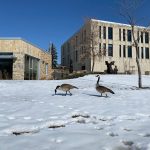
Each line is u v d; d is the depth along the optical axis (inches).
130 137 287.0
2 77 1508.4
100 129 328.5
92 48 2402.8
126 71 2669.8
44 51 1987.0
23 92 797.9
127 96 721.0
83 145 258.1
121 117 407.8
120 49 2714.1
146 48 2815.0
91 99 637.9
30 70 1685.5
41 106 508.4
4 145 259.0
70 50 3361.2
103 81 1285.7
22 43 1524.4
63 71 2180.1
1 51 1519.4
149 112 449.4
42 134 300.7
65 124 360.8
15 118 391.2
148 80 1400.1
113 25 2679.6
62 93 775.7
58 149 247.0
